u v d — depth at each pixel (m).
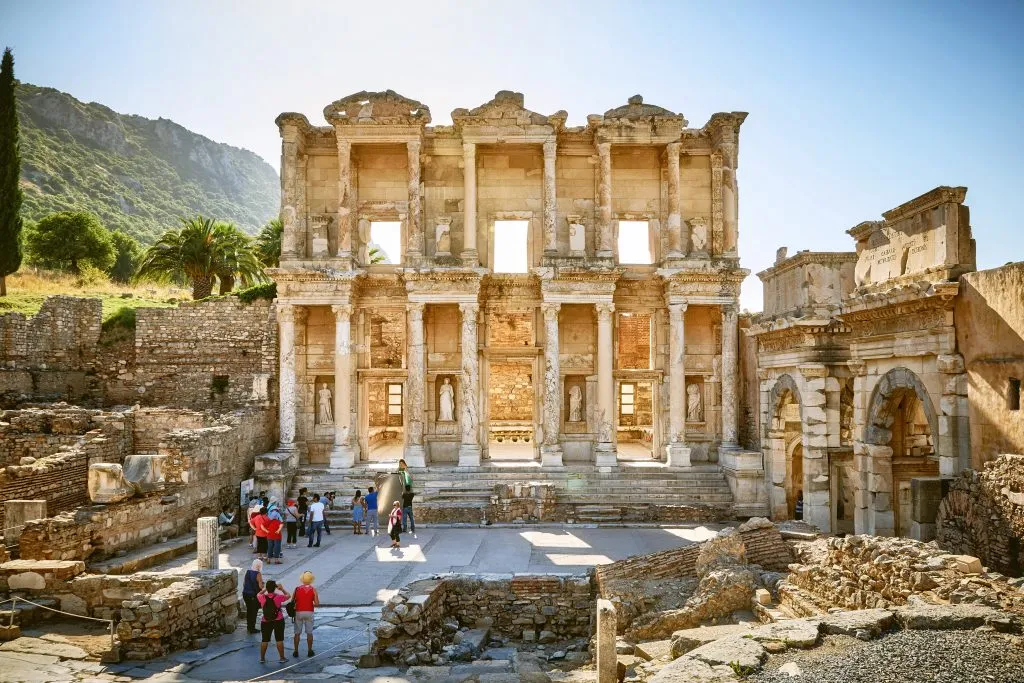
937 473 22.19
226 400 39.84
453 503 33.03
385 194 39.19
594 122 37.34
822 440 27.38
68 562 19.38
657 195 39.31
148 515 25.80
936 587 13.66
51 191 174.12
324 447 38.66
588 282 36.75
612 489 34.62
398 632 17.47
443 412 38.81
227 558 26.48
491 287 38.41
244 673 15.70
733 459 34.06
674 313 36.97
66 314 40.50
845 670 10.70
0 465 30.09
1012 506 15.14
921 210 19.30
